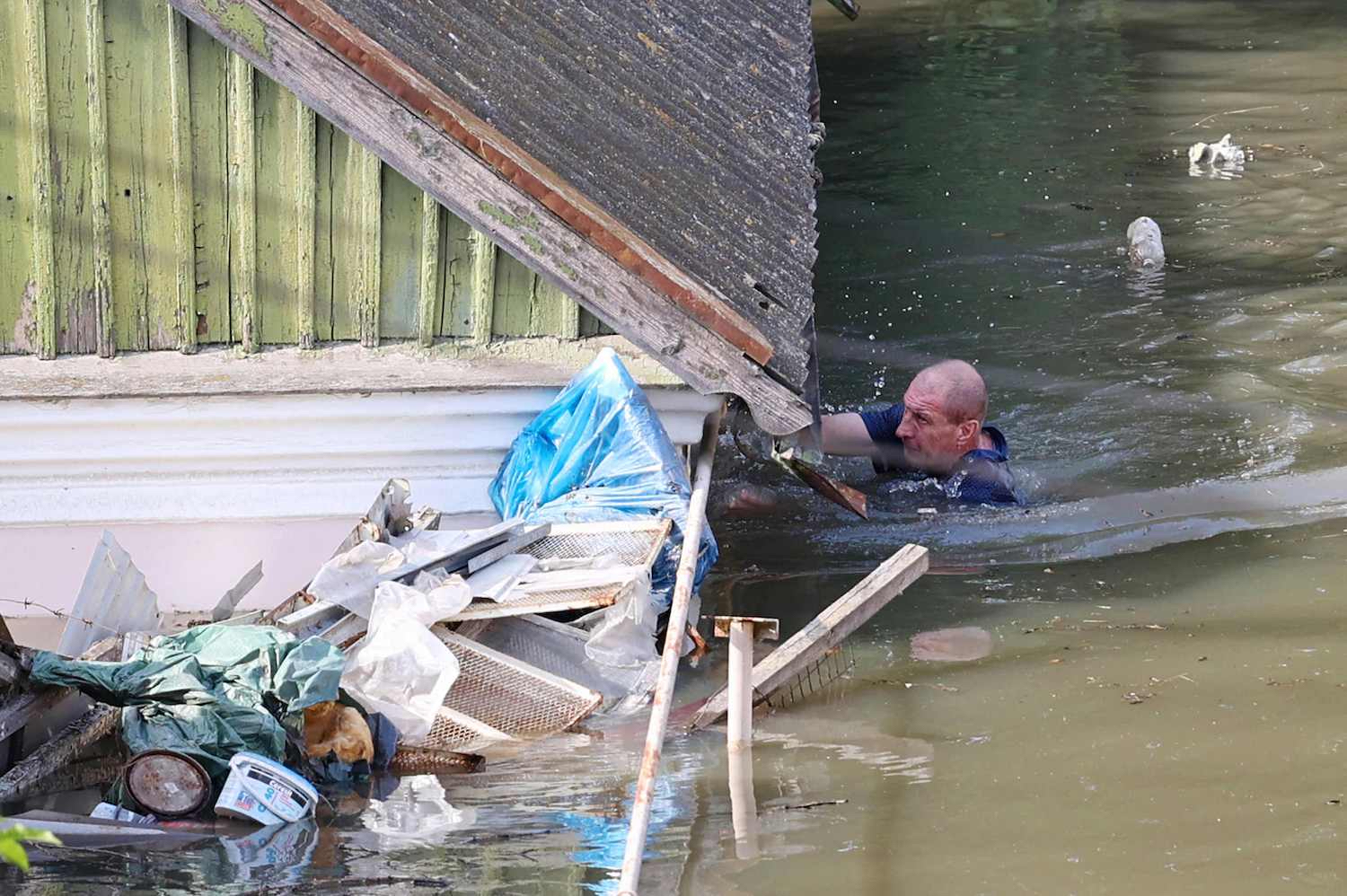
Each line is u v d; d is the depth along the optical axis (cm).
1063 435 2908
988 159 4775
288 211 2158
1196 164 4619
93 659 1856
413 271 2200
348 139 2131
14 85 2070
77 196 2114
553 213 2031
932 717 1902
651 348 2084
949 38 6488
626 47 2766
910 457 2784
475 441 2278
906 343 3397
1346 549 2380
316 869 1529
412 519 2230
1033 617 2205
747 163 2638
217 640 1797
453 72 2339
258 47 1961
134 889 1471
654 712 1617
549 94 2461
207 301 2180
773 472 2831
